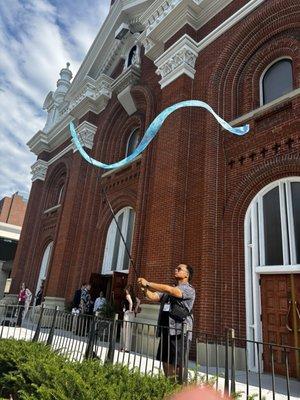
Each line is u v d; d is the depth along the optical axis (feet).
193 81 36.27
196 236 29.27
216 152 31.48
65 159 64.54
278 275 24.71
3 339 18.03
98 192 49.32
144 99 46.11
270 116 28.45
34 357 14.46
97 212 48.42
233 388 12.16
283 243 24.67
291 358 22.09
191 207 30.86
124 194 43.16
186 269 14.78
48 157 73.26
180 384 11.89
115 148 51.65
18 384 12.73
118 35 56.29
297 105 26.30
